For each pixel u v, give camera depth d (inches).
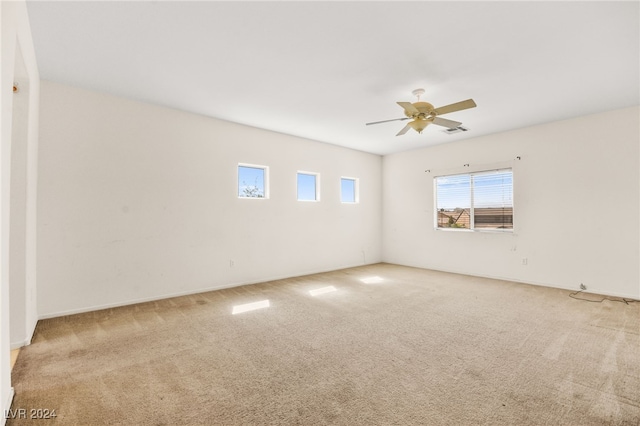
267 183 203.6
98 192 140.1
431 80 127.3
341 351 97.6
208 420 64.7
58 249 130.3
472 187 222.2
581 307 143.1
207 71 120.8
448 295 165.0
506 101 150.3
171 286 161.5
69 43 101.5
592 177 169.2
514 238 199.3
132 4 82.0
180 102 153.7
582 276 172.9
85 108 137.3
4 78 57.0
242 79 127.6
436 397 72.8
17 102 99.7
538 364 88.7
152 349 99.0
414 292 171.6
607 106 157.5
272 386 77.6
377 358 92.8
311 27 92.1
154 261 156.0
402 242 267.4
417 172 256.2
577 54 106.7
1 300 57.3
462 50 104.3
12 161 99.5
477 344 102.5
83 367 87.1
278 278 208.2
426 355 94.7
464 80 127.2
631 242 157.9
